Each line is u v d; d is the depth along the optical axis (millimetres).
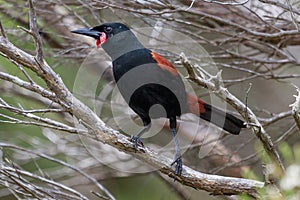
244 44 12172
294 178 5367
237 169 12148
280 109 15367
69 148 12852
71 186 12469
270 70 11484
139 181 14203
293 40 11984
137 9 10969
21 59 7602
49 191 8859
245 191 7941
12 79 7691
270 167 6766
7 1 12062
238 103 7402
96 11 11812
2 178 8570
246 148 12812
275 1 9781
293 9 10109
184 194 12664
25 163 12602
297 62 11484
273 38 11438
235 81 11305
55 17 12242
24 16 12266
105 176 13125
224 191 8039
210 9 11586
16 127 13812
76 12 11844
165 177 12695
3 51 7586
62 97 7766
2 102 7941
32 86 7730
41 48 7574
